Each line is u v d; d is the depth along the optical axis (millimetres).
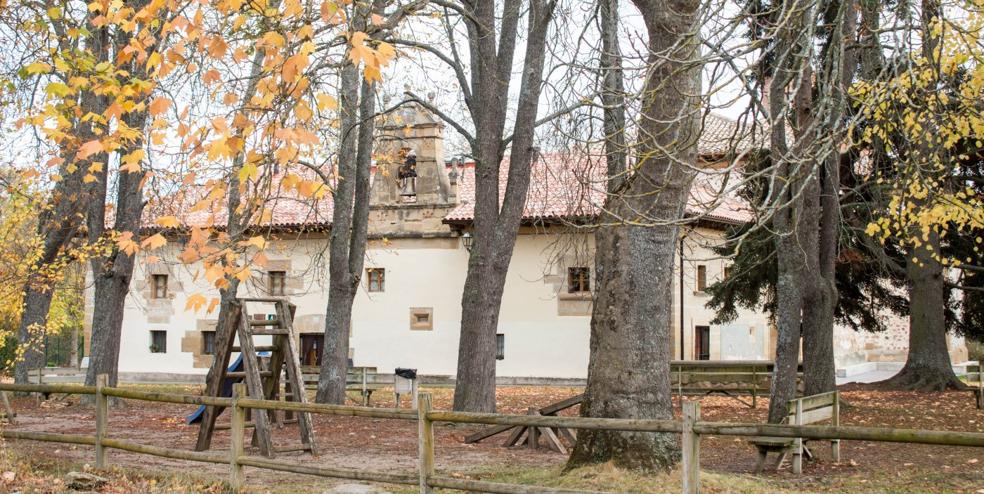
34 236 19188
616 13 11609
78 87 10492
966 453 13570
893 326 40469
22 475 10445
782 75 11781
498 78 19359
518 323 32875
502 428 14805
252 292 35750
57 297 36375
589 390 10766
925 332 24078
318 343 35031
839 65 8461
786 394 15859
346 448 14648
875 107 9906
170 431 16516
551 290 32531
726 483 10016
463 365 19109
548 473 10961
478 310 19094
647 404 10430
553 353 32406
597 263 11398
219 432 16438
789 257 16062
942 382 23734
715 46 8188
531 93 19094
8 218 17844
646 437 10375
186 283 36469
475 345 19047
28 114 12727
